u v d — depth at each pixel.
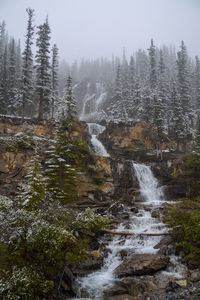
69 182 17.03
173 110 37.12
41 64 32.38
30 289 5.88
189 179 26.58
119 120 38.66
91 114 80.31
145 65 72.12
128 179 25.08
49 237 6.76
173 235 12.04
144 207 19.73
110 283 8.92
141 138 37.22
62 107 23.80
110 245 12.56
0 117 26.53
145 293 7.98
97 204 19.17
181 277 8.98
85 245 8.28
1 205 7.49
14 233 6.46
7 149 18.66
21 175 17.73
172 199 25.84
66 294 7.83
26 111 41.19
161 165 28.98
